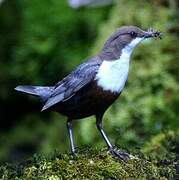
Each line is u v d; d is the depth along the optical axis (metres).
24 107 16.66
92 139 11.88
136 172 7.13
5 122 16.67
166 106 11.66
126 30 7.63
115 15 13.03
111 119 11.69
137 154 7.73
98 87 7.36
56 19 15.59
